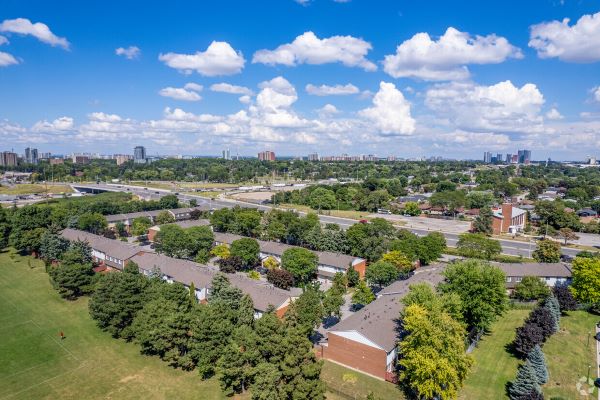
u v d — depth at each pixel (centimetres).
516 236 15775
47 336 7050
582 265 8412
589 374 6059
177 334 6025
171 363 6212
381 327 6341
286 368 4972
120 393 5472
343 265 10088
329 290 8044
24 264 11150
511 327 7538
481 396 5484
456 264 7156
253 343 5403
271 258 10538
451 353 4994
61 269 8700
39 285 9500
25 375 5891
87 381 5750
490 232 15775
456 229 16650
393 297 7594
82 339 6950
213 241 12319
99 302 7194
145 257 10194
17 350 6581
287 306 7325
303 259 9525
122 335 6806
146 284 7475
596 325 7688
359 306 8488
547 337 6806
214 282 7569
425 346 5047
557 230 16050
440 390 4881
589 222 17012
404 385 5675
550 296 7919
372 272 9062
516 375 5562
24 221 12506
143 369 6059
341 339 6325
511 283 9381
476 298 6525
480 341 7012
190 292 7862
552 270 9669
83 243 10838
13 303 8469
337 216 19588
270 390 4872
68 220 14150
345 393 5509
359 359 6138
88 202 18575
